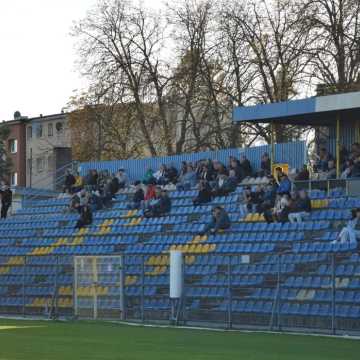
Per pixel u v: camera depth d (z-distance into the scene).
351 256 32.00
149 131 74.19
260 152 51.78
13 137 124.94
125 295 37.69
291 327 32.59
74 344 26.94
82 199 54.12
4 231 56.66
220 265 35.66
